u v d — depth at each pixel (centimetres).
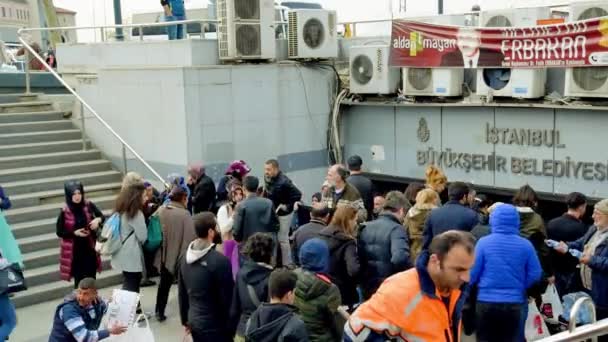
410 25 1188
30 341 812
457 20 1143
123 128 1236
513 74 1052
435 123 1196
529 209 687
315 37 1266
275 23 1263
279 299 485
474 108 1135
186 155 1126
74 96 1288
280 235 977
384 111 1275
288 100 1257
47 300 952
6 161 1150
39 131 1263
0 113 1277
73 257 863
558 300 688
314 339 533
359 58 1277
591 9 955
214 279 614
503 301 553
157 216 852
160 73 1149
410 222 779
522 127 1076
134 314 636
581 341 417
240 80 1182
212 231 623
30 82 1513
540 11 1030
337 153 1327
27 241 1015
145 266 891
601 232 665
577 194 766
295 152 1277
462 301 345
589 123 994
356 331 345
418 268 335
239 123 1187
